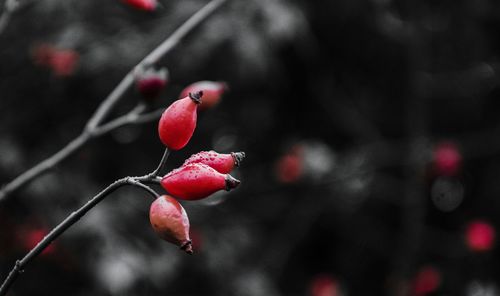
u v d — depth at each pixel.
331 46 3.96
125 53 3.33
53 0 3.34
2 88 3.61
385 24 3.76
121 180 1.28
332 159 4.12
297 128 4.27
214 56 3.35
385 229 4.43
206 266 3.54
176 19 3.34
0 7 3.30
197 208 3.68
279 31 3.19
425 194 4.34
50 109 3.63
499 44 4.07
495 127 4.39
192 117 1.31
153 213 1.24
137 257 3.09
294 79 4.05
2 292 1.31
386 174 4.38
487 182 4.47
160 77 2.07
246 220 3.95
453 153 4.03
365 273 4.48
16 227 3.40
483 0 3.85
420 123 3.69
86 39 3.36
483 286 4.27
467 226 4.18
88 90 3.56
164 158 1.31
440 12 3.95
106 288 2.98
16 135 3.57
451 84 4.14
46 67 3.52
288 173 4.09
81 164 3.55
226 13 3.30
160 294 3.52
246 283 3.59
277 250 4.11
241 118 4.05
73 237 3.13
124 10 3.43
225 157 1.33
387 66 4.12
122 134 3.71
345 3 3.70
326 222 4.46
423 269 4.16
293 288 4.42
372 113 4.32
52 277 3.46
